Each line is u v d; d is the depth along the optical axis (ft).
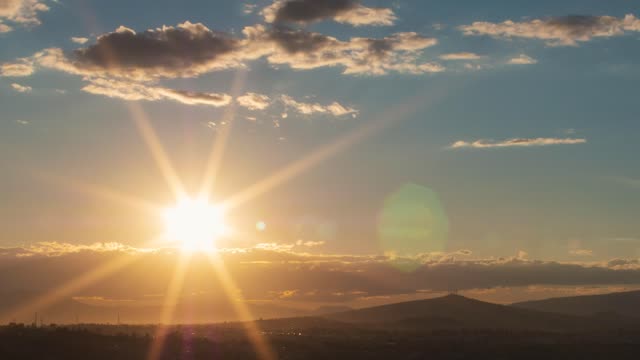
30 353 376.68
